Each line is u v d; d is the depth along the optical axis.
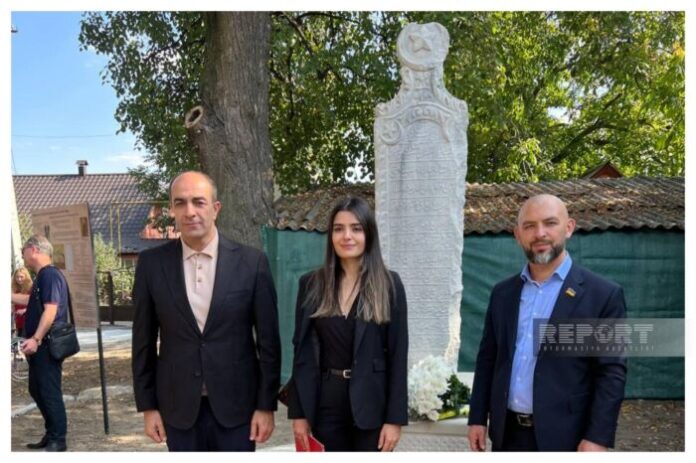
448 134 5.44
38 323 5.64
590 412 2.81
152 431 3.25
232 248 3.32
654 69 14.48
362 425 3.03
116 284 20.12
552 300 2.98
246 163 8.32
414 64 5.52
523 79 14.59
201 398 3.15
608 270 7.82
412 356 5.44
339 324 3.12
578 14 14.45
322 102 12.02
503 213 8.51
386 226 5.56
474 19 11.07
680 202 8.35
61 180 30.59
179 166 12.20
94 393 8.44
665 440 6.21
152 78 12.31
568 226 3.06
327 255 3.22
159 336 3.38
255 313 3.27
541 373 2.89
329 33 12.66
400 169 5.55
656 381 7.72
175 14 11.73
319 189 9.95
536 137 16.03
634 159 16.62
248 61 8.33
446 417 4.03
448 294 5.42
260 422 3.22
